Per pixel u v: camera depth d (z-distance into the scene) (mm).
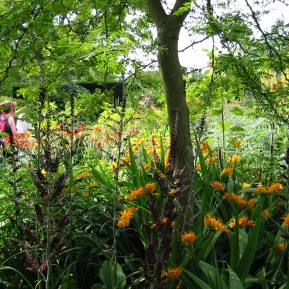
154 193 3180
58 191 2258
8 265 2982
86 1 3734
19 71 2760
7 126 4305
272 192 3027
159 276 2025
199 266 2500
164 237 2086
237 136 5652
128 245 3164
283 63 3080
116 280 2656
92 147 6320
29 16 2596
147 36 3242
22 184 3336
